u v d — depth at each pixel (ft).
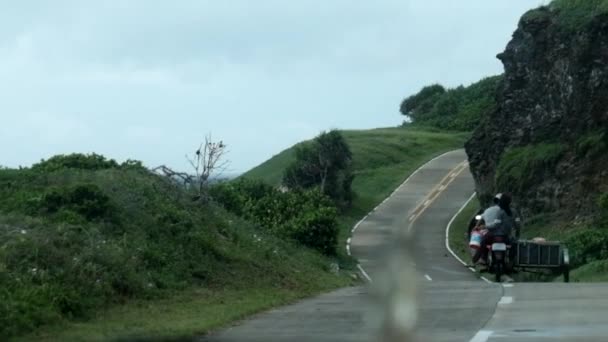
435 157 303.68
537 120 166.71
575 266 118.52
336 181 213.66
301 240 130.72
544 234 149.69
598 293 54.54
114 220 68.18
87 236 60.95
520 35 171.63
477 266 93.04
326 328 42.22
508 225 75.46
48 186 74.84
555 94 162.81
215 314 51.34
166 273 63.67
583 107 156.04
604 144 151.02
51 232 58.23
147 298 57.31
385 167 288.30
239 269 72.43
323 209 136.05
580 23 157.79
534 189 160.15
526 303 49.52
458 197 237.86
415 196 240.73
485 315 44.24
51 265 53.06
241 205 114.32
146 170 89.35
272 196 140.56
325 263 111.55
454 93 404.77
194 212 82.17
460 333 38.01
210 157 121.70
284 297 63.82
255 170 301.22
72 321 48.16
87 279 53.62
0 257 51.34
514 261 78.28
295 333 40.93
